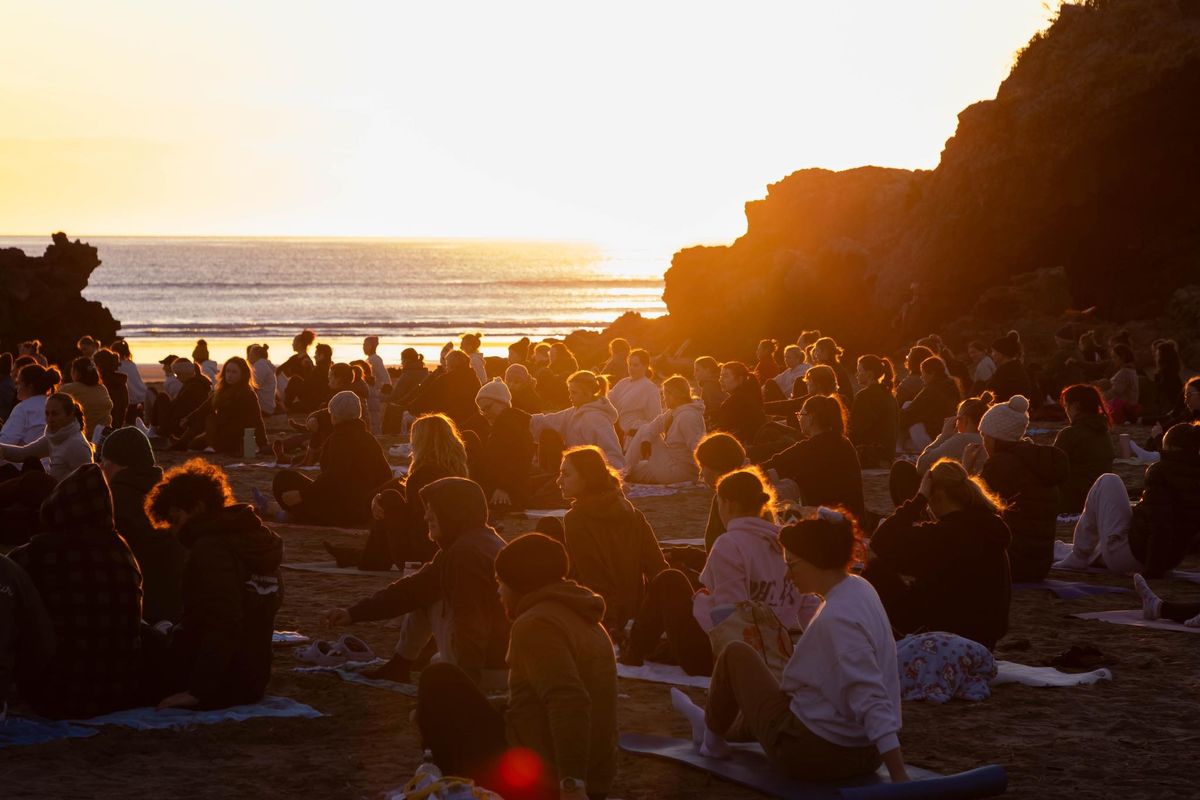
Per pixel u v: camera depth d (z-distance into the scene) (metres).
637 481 15.96
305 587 9.98
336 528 12.77
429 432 9.45
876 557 7.66
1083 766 5.96
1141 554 10.73
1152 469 10.78
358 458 12.87
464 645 6.35
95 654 6.30
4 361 17.86
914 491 10.72
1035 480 10.25
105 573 6.34
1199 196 39.81
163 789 5.38
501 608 6.43
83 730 6.13
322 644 7.74
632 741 6.22
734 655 5.72
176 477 6.51
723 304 46.78
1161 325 36.41
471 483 6.59
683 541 12.26
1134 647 8.37
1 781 5.39
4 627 5.93
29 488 10.88
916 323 42.12
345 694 6.98
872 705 5.14
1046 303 38.84
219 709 6.52
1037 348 35.81
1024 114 39.59
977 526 7.49
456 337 75.88
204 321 90.62
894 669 5.30
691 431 15.77
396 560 10.12
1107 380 24.12
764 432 15.23
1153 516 10.62
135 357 55.16
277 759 5.85
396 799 5.05
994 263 41.06
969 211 40.78
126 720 6.28
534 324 91.56
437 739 4.91
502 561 4.86
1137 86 38.03
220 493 6.58
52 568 6.24
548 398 20.80
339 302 120.69
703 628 6.88
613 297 141.12
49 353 45.34
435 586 6.78
